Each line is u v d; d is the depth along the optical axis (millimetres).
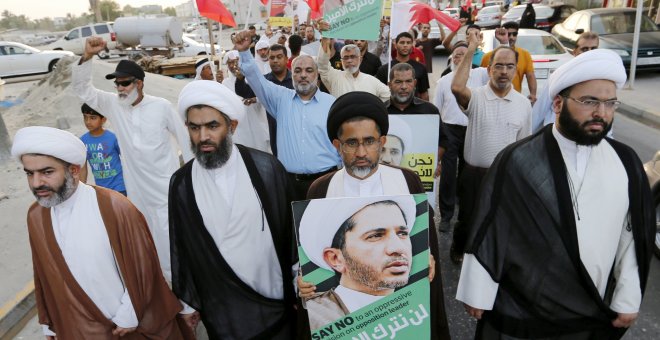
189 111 1944
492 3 27297
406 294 1738
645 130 7383
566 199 1802
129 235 2078
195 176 2076
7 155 6879
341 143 1800
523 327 1978
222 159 1972
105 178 3988
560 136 1841
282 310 2191
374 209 1689
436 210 5152
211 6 4688
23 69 18734
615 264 1921
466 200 3658
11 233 4578
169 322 2266
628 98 8883
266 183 2105
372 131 1755
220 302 2104
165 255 3750
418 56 7156
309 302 1723
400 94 3395
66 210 2016
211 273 2068
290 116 3666
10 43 18688
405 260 1716
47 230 1989
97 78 10570
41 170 1890
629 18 11172
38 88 10719
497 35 5898
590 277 1829
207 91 1910
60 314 2062
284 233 2162
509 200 1910
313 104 3645
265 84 3783
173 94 11133
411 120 3279
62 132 1952
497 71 3309
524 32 9172
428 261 1725
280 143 3740
